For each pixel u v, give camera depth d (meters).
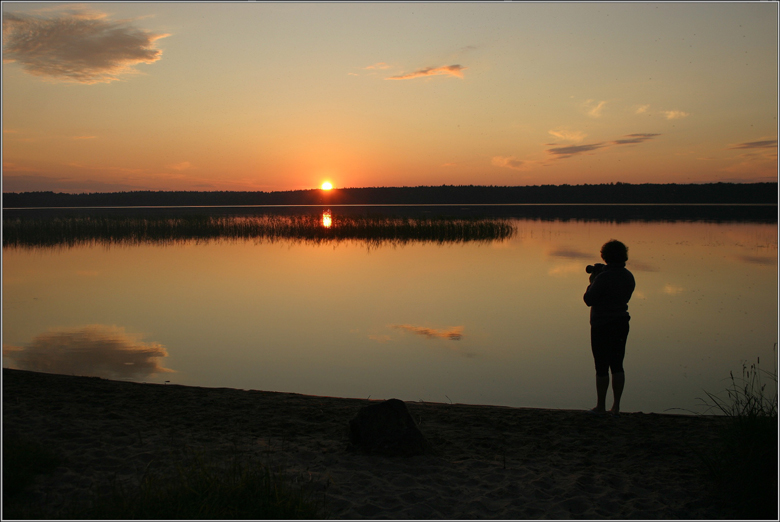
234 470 3.72
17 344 8.84
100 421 5.04
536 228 33.81
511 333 9.49
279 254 21.05
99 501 3.31
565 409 6.03
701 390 6.75
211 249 22.94
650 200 129.50
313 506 3.43
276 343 8.94
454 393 6.75
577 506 3.57
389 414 4.63
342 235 29.11
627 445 4.71
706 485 3.89
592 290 5.46
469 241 26.11
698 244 23.06
